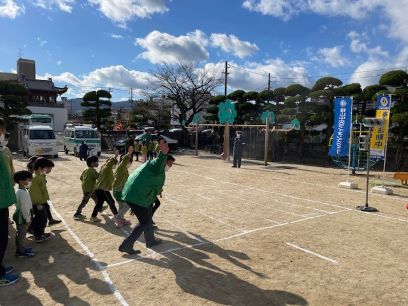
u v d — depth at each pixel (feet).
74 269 16.49
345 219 25.91
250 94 86.94
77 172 50.24
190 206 29.76
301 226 23.88
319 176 49.32
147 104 122.31
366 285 15.05
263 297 13.87
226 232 22.33
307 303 13.46
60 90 155.43
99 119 107.55
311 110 70.59
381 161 59.67
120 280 15.31
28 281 15.25
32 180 20.06
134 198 17.66
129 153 23.30
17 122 91.61
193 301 13.52
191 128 94.22
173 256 18.13
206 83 113.50
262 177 47.85
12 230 22.75
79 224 23.94
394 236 21.84
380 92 51.62
